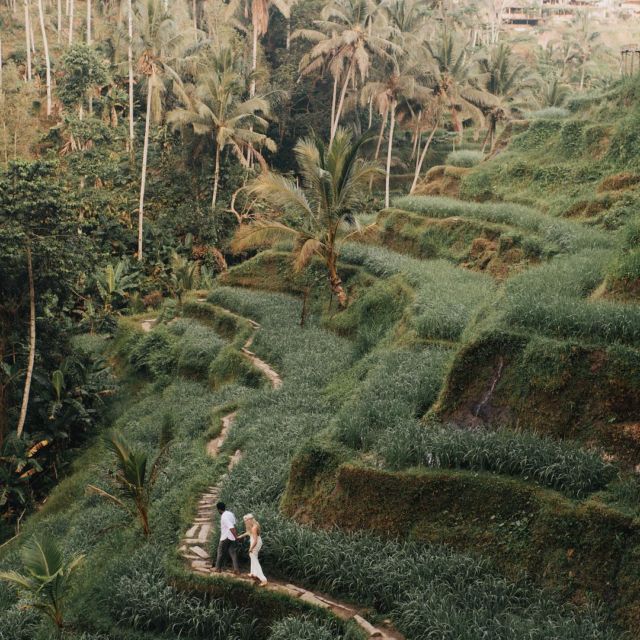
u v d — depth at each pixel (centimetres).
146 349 3262
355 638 1081
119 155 5191
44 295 2645
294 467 1480
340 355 2372
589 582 1082
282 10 5850
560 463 1199
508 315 1493
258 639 1197
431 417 1464
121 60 6172
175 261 4347
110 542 1584
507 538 1180
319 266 3127
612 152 3025
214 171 4950
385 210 3322
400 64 5509
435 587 1134
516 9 13212
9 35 7644
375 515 1319
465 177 3547
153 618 1238
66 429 2688
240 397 2300
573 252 2228
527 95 6825
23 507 2458
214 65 4866
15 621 1456
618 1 13612
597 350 1320
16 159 2442
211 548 1371
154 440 2294
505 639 1005
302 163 2569
